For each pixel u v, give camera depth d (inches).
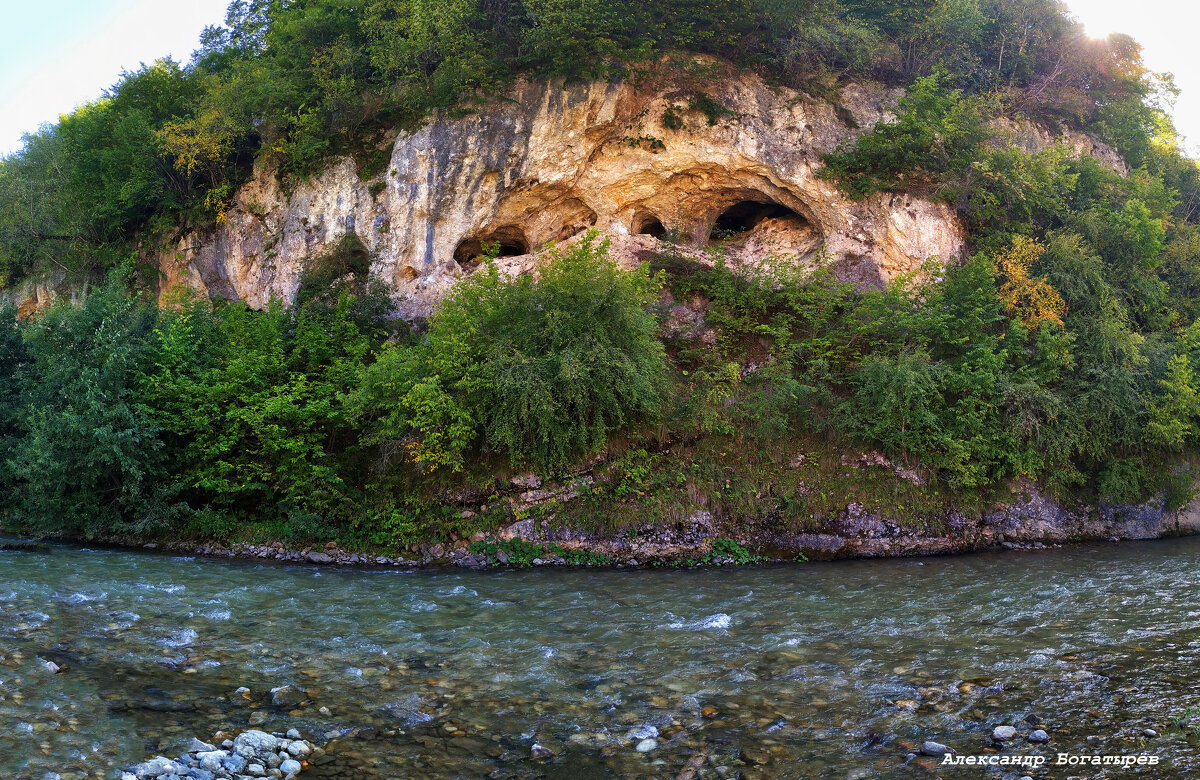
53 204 1173.1
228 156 1072.2
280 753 251.8
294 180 1003.3
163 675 318.3
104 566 544.4
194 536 672.4
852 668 340.5
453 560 629.3
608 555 637.9
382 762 250.7
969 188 883.4
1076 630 392.5
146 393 697.0
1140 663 334.3
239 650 357.4
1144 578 529.3
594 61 926.4
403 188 929.5
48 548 626.8
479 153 924.0
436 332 695.7
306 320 821.2
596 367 653.9
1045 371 752.3
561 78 927.0
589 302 684.7
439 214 926.4
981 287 764.0
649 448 706.8
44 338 748.6
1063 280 798.5
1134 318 884.0
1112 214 877.2
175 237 1084.5
